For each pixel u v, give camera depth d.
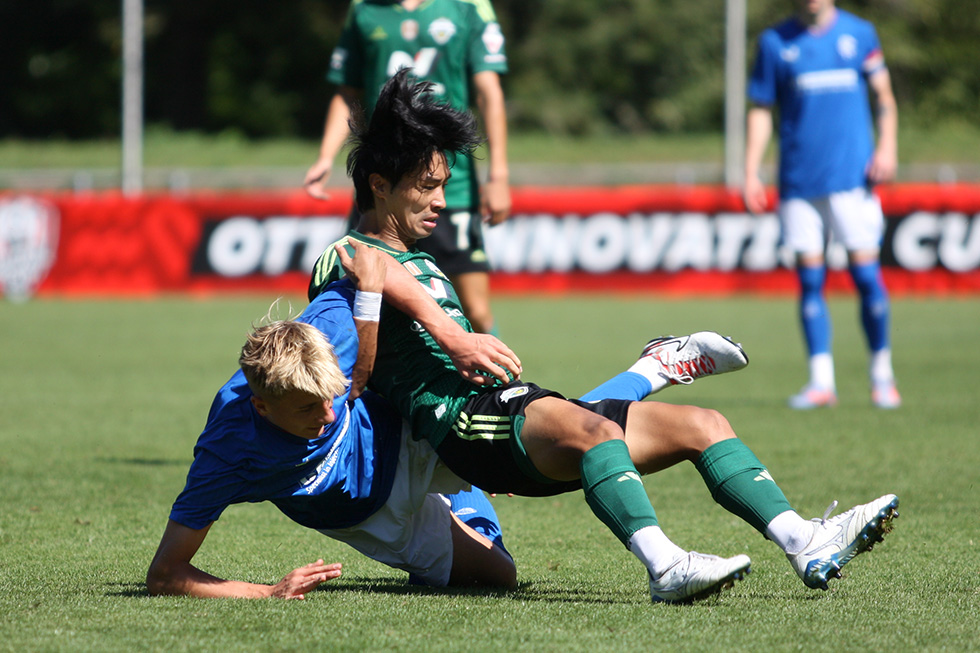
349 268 11.54
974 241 57.56
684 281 60.19
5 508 16.94
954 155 93.38
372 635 9.77
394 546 11.91
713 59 130.88
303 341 10.55
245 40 129.38
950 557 13.70
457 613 10.59
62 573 12.70
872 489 18.48
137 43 74.44
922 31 134.50
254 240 61.00
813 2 28.39
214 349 41.69
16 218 62.19
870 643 9.55
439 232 19.55
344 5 125.69
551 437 10.79
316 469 11.24
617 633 9.83
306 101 130.12
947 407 28.44
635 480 10.58
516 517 16.89
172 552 11.17
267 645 9.45
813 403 28.77
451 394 11.38
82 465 20.83
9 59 134.75
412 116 11.82
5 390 31.67
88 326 49.22
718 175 76.94
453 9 19.97
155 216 61.62
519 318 51.16
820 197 28.53
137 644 9.47
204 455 11.10
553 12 125.38
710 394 31.77
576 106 122.56
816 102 28.30
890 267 57.91
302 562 13.64
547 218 60.72
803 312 29.11
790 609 10.76
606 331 45.94
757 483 10.88
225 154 94.50
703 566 10.30
